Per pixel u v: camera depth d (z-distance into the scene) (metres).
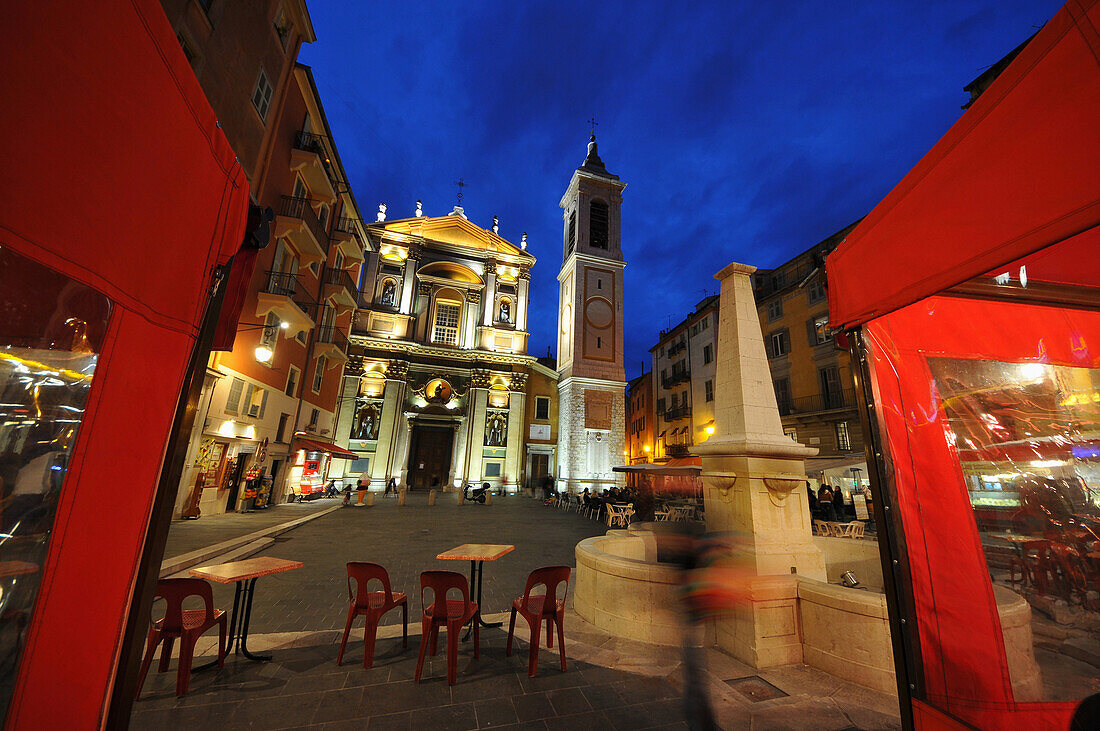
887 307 2.24
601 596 4.83
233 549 8.62
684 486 21.41
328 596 6.05
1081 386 3.29
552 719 2.99
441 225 34.97
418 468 30.17
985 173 1.67
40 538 1.35
